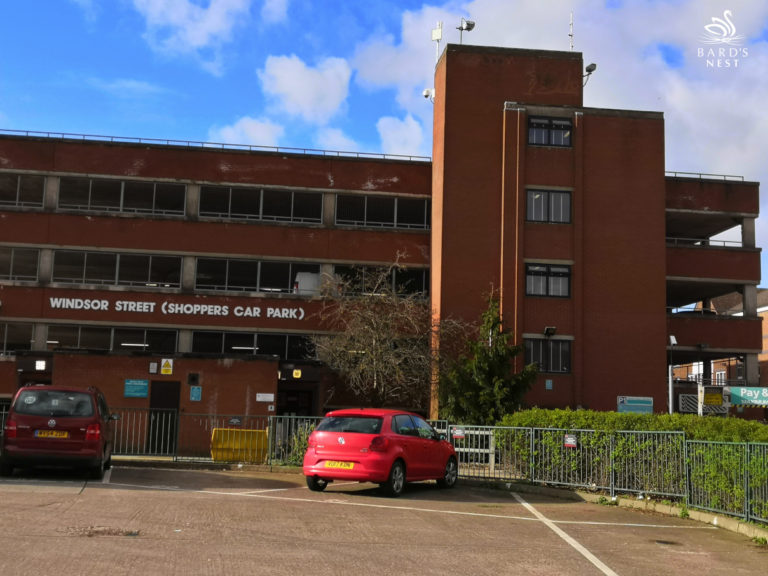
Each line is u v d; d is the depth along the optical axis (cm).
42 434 1630
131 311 3444
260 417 2642
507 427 1997
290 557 910
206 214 3588
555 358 3303
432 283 3500
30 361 3016
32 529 1003
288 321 3503
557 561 972
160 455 2569
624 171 3444
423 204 3691
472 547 1043
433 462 1778
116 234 3497
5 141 3512
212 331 3484
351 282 3491
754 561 1044
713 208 3781
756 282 3734
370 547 1004
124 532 1016
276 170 3622
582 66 3512
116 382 2841
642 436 1686
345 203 3659
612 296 3362
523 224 3347
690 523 1420
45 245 3462
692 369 6266
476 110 3428
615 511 1564
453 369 2830
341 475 1589
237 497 1478
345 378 3238
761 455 1289
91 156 3550
